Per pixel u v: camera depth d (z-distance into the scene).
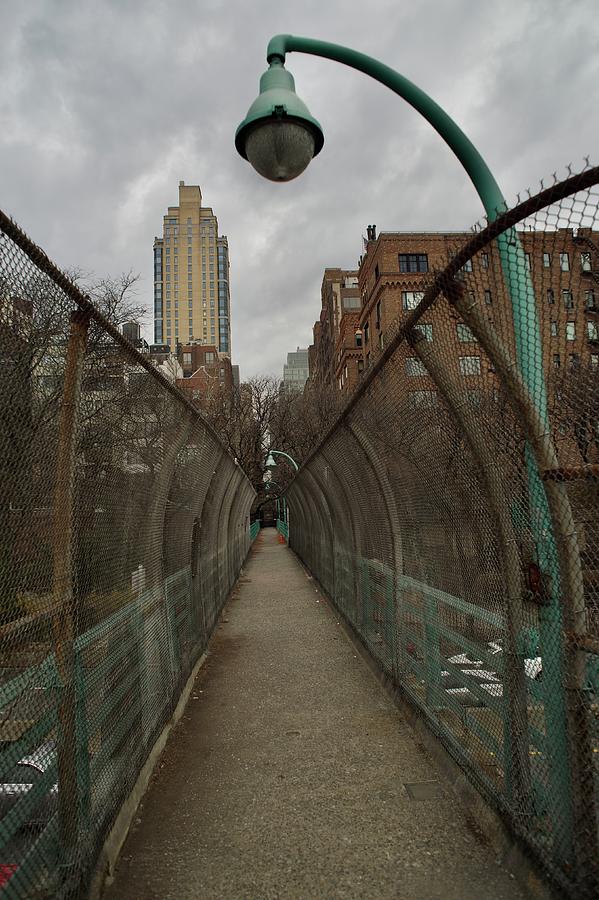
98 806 3.10
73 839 2.63
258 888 2.91
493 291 2.65
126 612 3.85
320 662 7.42
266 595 13.98
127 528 3.96
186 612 6.56
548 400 2.48
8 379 2.18
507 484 3.01
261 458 45.81
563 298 2.33
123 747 3.65
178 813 3.73
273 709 5.71
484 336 2.68
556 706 2.63
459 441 3.52
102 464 3.43
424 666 4.77
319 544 14.47
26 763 2.28
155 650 4.75
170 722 5.20
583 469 2.33
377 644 6.68
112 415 3.61
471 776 3.65
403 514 5.45
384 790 3.91
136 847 3.34
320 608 11.66
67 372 2.75
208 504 8.84
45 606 2.50
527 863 2.84
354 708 5.62
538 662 3.05
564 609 2.49
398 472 5.14
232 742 4.91
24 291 2.26
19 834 2.22
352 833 3.39
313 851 3.22
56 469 2.68
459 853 3.13
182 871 3.09
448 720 4.21
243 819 3.62
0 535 2.14
